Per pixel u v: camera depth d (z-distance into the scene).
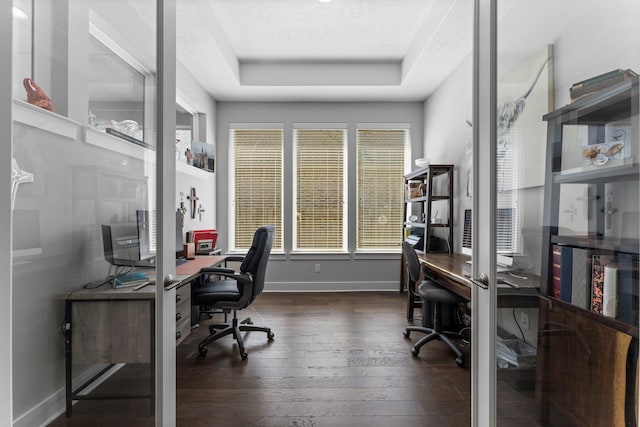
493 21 1.22
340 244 4.33
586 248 1.23
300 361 2.27
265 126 4.26
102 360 1.46
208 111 3.98
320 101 4.26
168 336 1.33
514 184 1.42
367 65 3.76
